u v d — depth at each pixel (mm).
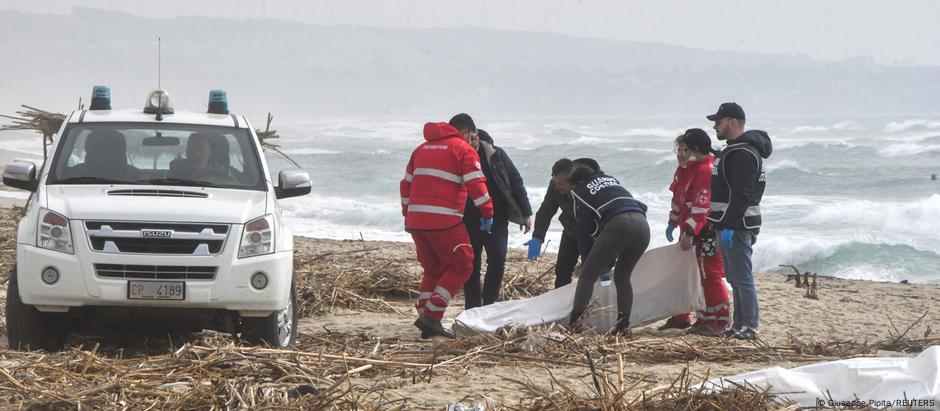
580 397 11305
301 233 45438
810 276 28641
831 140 129250
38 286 13914
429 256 17531
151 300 13977
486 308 17312
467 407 11141
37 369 12078
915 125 174875
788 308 22016
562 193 18203
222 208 14680
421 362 13883
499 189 18375
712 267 17750
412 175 17500
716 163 17266
